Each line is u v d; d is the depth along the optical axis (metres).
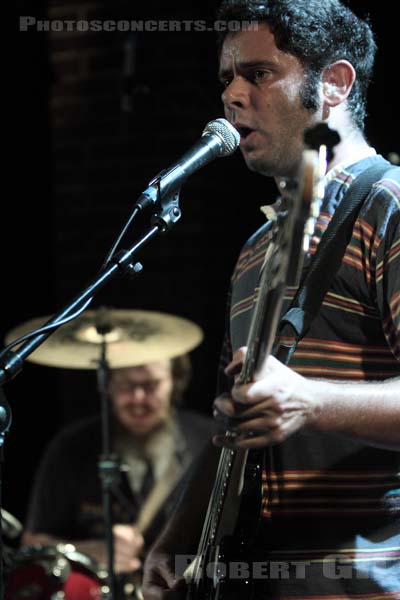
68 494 7.82
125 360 7.78
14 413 8.62
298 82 3.79
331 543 3.45
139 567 7.13
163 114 8.60
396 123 7.57
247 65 3.83
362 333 3.50
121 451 7.88
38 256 8.79
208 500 4.12
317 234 3.63
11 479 8.59
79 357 7.69
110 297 8.72
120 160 8.78
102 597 6.96
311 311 3.48
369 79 4.00
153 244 8.59
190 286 8.52
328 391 3.07
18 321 8.70
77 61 8.86
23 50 8.62
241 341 3.99
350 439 3.15
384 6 7.56
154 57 8.55
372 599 3.39
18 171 8.73
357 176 3.70
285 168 3.85
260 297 2.96
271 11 3.82
